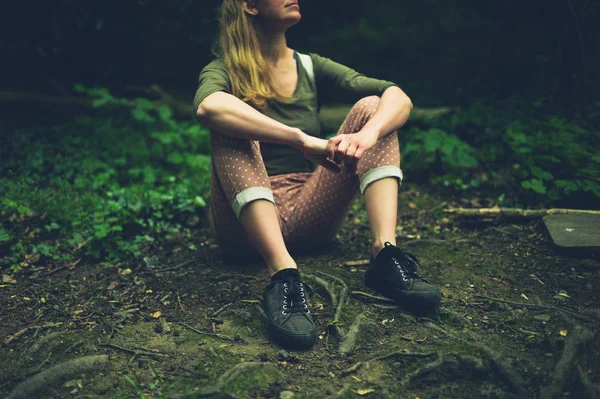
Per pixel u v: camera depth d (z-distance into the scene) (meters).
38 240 3.30
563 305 2.55
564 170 3.70
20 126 5.02
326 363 2.21
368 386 2.06
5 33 5.79
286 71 2.80
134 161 4.49
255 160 2.51
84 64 5.99
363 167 2.62
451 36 7.31
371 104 2.63
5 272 3.01
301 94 2.79
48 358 2.27
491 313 2.51
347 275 2.85
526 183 3.59
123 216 3.46
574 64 4.60
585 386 1.99
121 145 4.64
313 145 2.45
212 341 2.37
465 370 2.12
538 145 3.91
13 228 3.38
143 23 6.05
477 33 6.99
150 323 2.53
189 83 6.27
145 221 3.55
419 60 6.84
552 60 5.03
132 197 3.70
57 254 3.18
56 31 5.67
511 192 3.87
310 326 2.30
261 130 2.41
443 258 3.05
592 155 3.69
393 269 2.51
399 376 2.12
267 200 2.47
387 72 6.67
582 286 2.71
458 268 2.93
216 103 2.40
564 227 3.15
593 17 4.63
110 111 5.40
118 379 2.14
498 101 5.05
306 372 2.15
